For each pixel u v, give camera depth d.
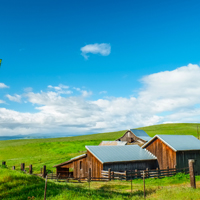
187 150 34.69
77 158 36.09
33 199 13.14
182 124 151.00
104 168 31.20
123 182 25.69
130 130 62.88
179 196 14.48
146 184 23.77
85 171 34.66
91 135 153.50
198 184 20.97
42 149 84.12
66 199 13.23
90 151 33.69
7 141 132.62
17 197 13.51
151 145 38.03
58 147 87.56
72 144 94.25
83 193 15.68
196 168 36.75
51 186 16.53
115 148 37.09
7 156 74.12
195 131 114.62
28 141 128.75
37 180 17.81
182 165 34.47
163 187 19.44
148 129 138.75
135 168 34.19
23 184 16.06
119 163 32.56
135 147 39.56
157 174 32.19
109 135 142.12
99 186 22.44
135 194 17.06
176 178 25.47
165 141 35.44
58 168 39.47
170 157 34.78
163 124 160.12
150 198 14.64
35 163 56.75
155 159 36.72
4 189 14.88
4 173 18.05
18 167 51.34
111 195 16.19
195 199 13.55
